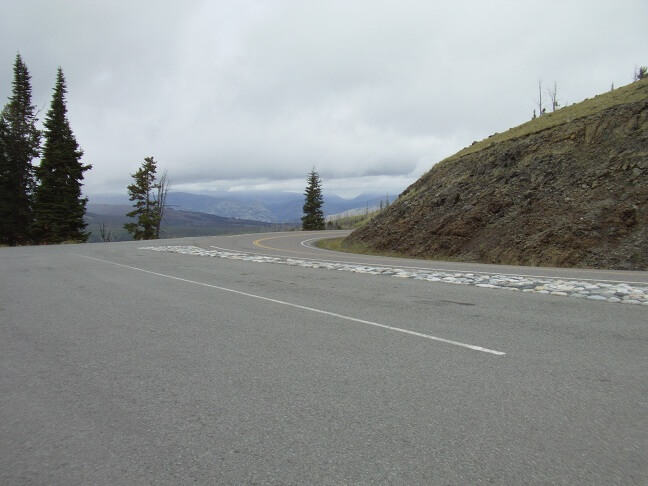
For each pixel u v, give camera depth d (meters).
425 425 3.47
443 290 9.69
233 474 2.87
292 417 3.65
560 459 2.97
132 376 4.66
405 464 2.94
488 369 4.69
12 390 4.34
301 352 5.37
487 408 3.76
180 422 3.61
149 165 58.53
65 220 44.22
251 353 5.36
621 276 11.74
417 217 27.42
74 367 4.97
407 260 18.23
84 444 3.29
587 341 5.65
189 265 15.34
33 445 3.28
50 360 5.23
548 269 14.01
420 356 5.16
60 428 3.54
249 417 3.67
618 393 4.04
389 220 30.12
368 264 15.82
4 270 14.11
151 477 2.86
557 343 5.58
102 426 3.57
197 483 2.78
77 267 14.77
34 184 46.97
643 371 4.58
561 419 3.54
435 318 7.02
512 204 22.30
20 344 5.90
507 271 13.23
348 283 10.91
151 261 16.75
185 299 8.90
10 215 44.16
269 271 13.56
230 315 7.42
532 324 6.55
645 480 2.74
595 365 4.77
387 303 8.29
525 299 8.51
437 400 3.93
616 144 20.62
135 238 58.78
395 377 4.50
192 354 5.36
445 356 5.14
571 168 21.39
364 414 3.68
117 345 5.78
